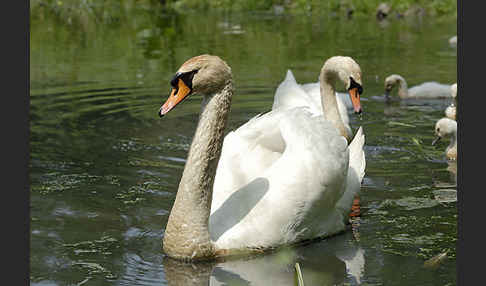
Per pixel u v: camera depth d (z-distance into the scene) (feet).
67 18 100.01
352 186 30.55
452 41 75.46
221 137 26.07
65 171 35.47
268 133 29.04
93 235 27.99
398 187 33.91
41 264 25.38
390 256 26.40
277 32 87.86
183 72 25.22
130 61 66.44
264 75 59.93
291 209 27.04
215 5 116.88
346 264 25.81
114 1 119.03
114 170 35.78
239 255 26.73
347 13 110.01
